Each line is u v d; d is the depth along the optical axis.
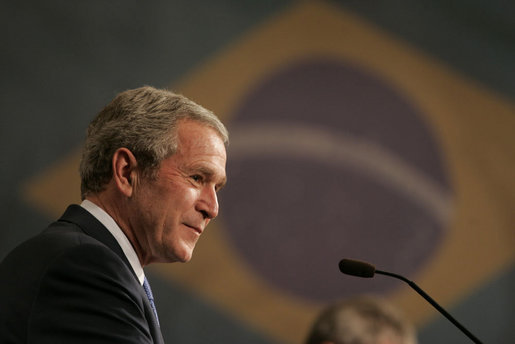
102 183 5.59
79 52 18.77
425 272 19.64
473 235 20.00
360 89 20.36
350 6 20.69
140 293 4.92
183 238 5.54
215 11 19.83
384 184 19.91
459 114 20.66
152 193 5.48
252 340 18.50
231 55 19.78
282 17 20.28
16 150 18.12
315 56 20.30
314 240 19.28
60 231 5.09
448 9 20.98
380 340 5.54
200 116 5.70
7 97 18.23
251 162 19.41
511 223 20.17
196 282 18.39
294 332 18.72
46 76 18.52
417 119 20.45
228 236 18.86
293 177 19.53
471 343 19.14
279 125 19.77
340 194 19.66
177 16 19.52
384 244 19.58
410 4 20.92
